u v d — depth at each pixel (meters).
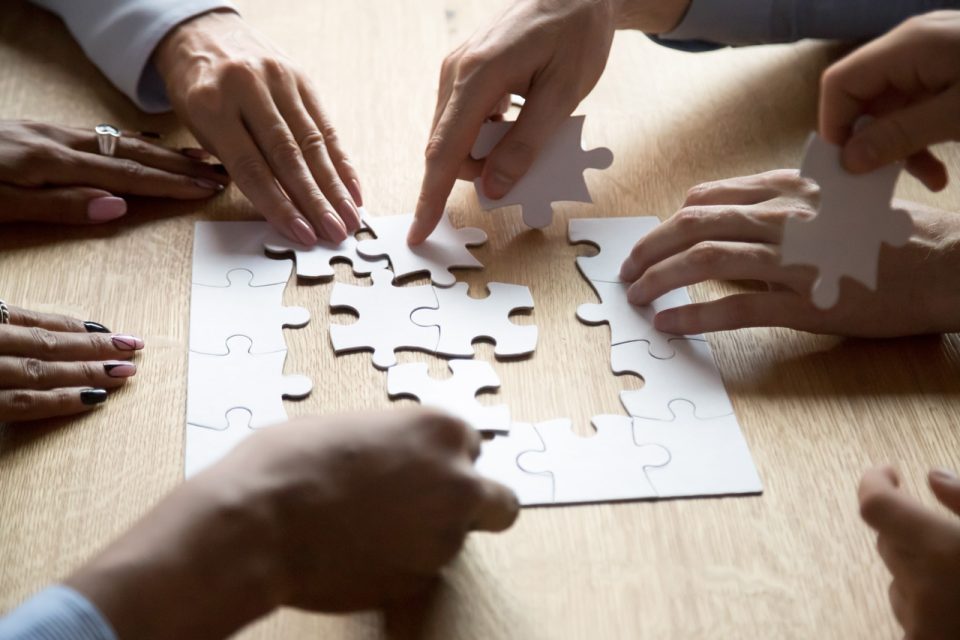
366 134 0.82
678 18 0.85
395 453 0.55
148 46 0.81
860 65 0.56
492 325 0.69
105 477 0.62
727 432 0.64
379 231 0.75
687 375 0.67
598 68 0.77
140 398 0.65
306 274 0.72
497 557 0.59
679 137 0.82
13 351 0.64
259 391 0.65
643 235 0.75
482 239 0.75
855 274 0.59
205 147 0.79
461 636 0.56
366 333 0.69
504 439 0.64
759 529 0.60
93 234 0.75
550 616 0.57
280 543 0.53
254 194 0.75
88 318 0.69
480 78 0.74
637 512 0.61
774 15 0.86
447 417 0.57
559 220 0.76
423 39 0.91
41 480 0.62
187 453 0.63
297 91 0.79
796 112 0.84
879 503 0.55
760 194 0.72
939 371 0.67
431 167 0.74
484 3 0.94
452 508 0.55
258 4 0.94
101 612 0.50
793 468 0.63
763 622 0.57
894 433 0.64
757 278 0.69
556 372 0.67
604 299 0.71
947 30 0.55
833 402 0.66
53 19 0.92
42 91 0.85
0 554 0.59
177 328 0.69
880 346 0.69
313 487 0.54
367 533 0.54
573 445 0.63
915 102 0.58
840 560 0.59
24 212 0.74
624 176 0.79
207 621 0.52
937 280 0.68
